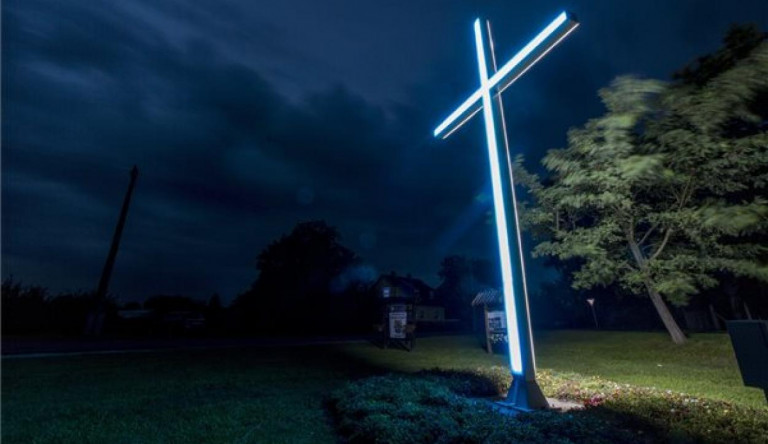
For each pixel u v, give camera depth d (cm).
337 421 610
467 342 2223
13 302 2569
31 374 1040
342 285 4588
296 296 4125
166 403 723
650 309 2912
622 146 1329
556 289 3994
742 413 524
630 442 436
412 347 1853
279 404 711
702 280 1422
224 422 600
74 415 643
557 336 2420
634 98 1291
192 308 4053
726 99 1167
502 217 670
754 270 1353
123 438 534
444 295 6009
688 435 452
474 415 511
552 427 459
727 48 1228
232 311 3644
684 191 1372
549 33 586
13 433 555
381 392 641
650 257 1541
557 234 1650
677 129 1262
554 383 766
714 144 1231
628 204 1391
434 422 480
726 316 2273
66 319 2784
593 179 1411
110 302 3056
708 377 980
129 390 843
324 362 1339
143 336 2744
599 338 2108
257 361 1353
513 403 623
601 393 666
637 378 971
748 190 1383
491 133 702
